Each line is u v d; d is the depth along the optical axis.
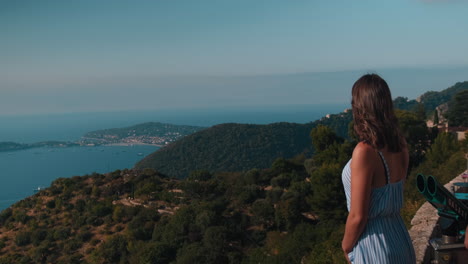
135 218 48.03
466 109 64.69
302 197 41.50
